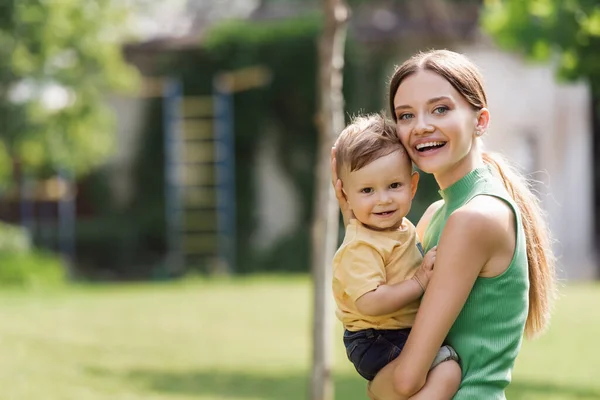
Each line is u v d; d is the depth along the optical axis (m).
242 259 20.95
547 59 9.73
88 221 21.27
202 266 20.75
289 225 21.34
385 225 3.23
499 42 9.68
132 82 18.28
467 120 3.18
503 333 3.16
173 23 23.11
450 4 21.84
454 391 3.13
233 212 21.09
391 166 3.21
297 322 12.91
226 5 24.12
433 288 3.11
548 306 3.45
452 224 3.12
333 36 6.65
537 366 9.91
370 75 20.62
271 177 21.45
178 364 10.02
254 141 21.25
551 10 9.15
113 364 9.88
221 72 21.19
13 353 10.09
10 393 8.22
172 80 21.22
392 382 3.15
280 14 23.66
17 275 16.94
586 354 10.52
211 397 8.48
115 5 17.52
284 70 20.75
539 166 20.84
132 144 21.58
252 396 8.59
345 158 3.26
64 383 8.79
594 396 8.44
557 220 20.80
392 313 3.22
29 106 16.70
